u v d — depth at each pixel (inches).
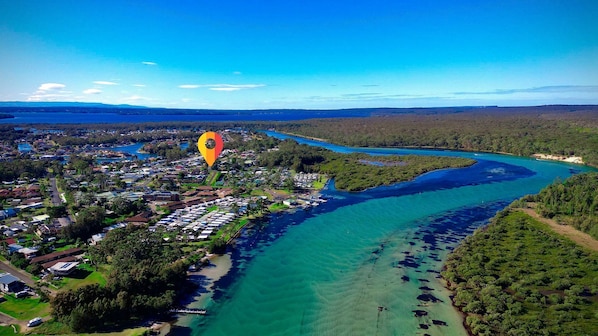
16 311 3225.9
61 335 2962.6
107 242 4498.0
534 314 3260.3
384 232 5447.8
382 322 3319.4
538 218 5610.2
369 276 4136.3
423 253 4724.4
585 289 3636.8
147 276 3597.4
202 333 3152.1
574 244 4626.0
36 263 4028.1
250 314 3437.5
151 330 3134.8
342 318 3380.9
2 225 5285.4
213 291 3809.1
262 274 4183.1
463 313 3440.0
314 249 4854.8
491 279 3806.6
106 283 3563.0
